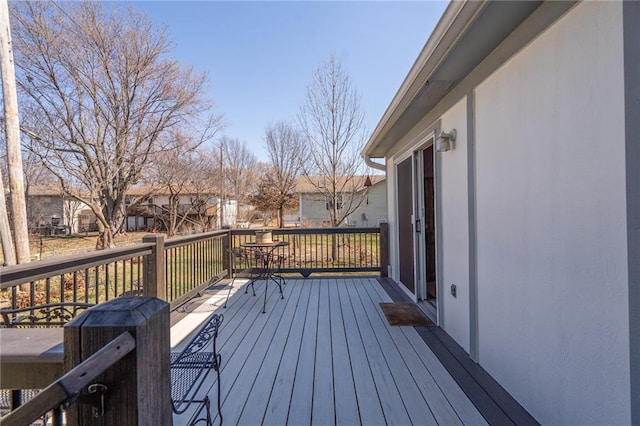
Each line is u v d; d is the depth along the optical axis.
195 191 15.23
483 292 2.32
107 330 0.75
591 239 1.37
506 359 2.02
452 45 2.01
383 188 19.50
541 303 1.69
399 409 1.85
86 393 0.75
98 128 9.98
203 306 4.00
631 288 1.20
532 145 1.75
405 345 2.76
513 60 1.91
